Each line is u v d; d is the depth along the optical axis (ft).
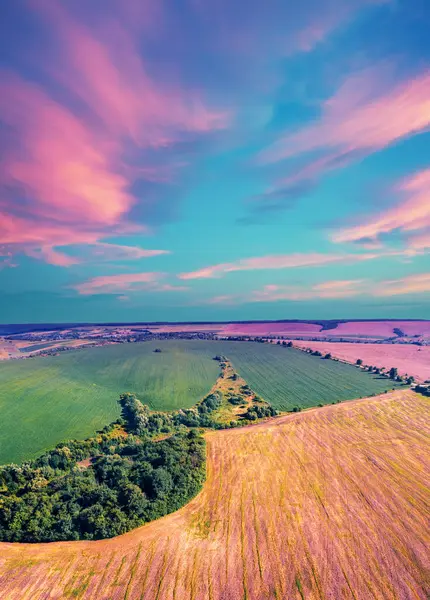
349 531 178.40
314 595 143.54
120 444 290.35
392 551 165.17
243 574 153.99
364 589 146.10
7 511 188.24
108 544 173.47
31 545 174.19
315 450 266.16
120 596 144.97
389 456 255.70
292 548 167.73
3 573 156.66
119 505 192.95
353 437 288.92
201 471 230.48
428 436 289.53
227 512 194.90
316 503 201.26
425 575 152.25
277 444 277.03
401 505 199.11
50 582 152.05
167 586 148.97
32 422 336.08
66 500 199.93
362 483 221.46
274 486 218.79
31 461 257.34
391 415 337.52
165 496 201.05
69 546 172.96
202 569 157.17
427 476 229.25
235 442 282.15
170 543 172.55
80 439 303.48
